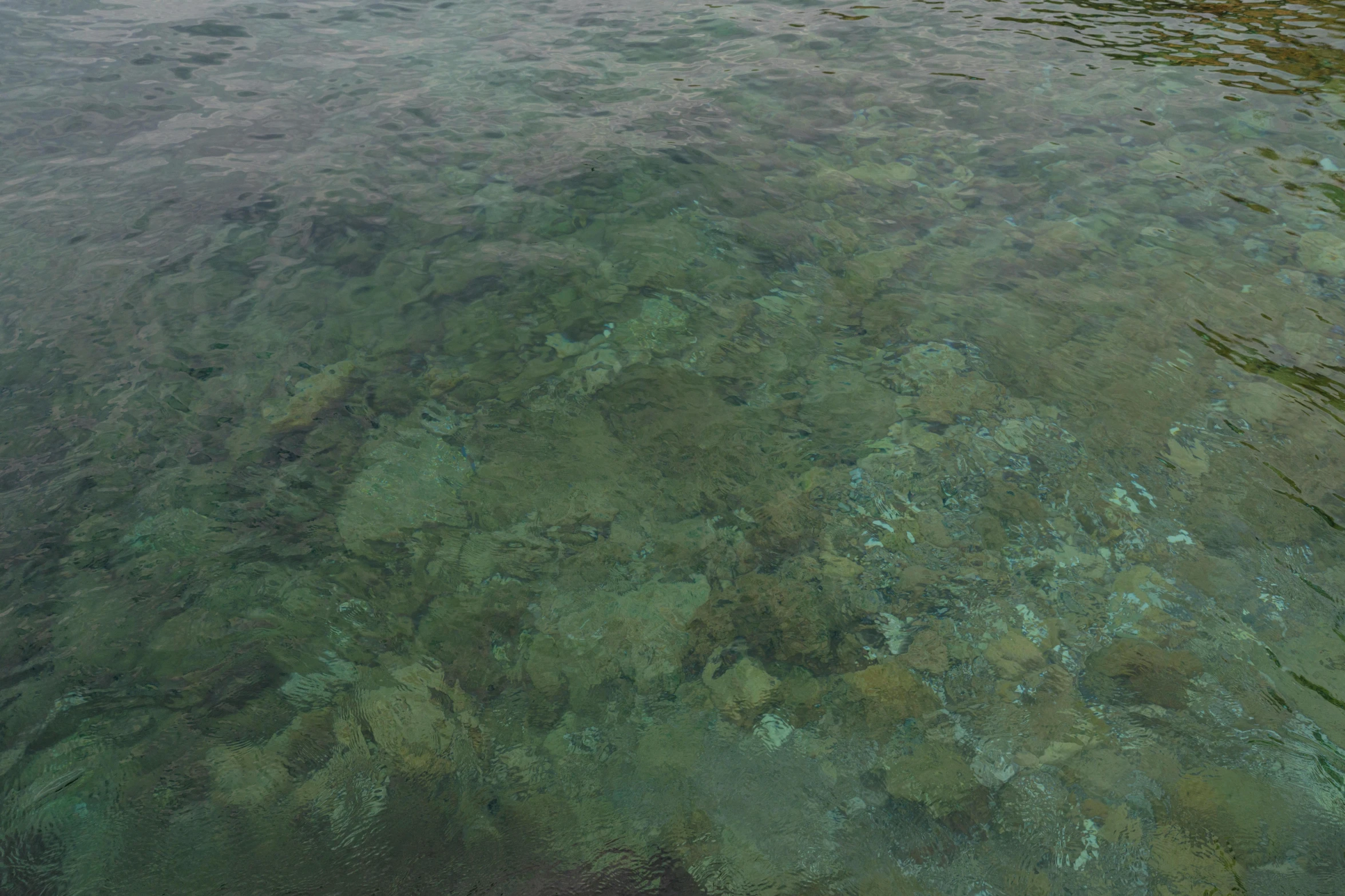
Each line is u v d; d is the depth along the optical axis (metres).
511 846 2.27
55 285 4.56
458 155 5.76
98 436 3.62
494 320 4.34
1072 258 4.55
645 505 3.34
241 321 4.33
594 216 5.11
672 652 2.80
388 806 2.36
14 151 5.86
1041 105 6.10
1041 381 3.78
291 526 3.24
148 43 7.64
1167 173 5.21
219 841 2.27
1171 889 2.10
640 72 6.94
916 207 5.06
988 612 2.85
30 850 2.24
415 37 7.80
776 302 4.39
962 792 2.36
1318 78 6.21
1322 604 2.79
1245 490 3.19
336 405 3.83
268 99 6.59
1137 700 2.55
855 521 3.22
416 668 2.75
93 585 2.99
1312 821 2.22
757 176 5.42
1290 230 4.63
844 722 2.56
